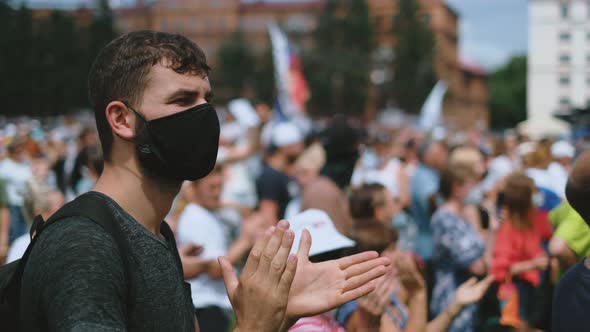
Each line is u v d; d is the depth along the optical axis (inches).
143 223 69.6
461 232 203.6
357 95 3474.4
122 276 60.2
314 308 70.4
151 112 68.1
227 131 408.2
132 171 69.4
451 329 187.8
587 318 97.6
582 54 2213.3
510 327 196.2
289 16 4372.5
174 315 65.5
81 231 60.0
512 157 622.8
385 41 3735.2
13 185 316.5
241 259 226.2
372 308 113.8
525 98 5147.6
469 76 5177.2
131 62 68.5
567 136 807.1
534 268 226.4
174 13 4367.6
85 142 374.0
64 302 54.7
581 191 105.5
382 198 183.0
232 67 3725.4
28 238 164.7
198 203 202.8
